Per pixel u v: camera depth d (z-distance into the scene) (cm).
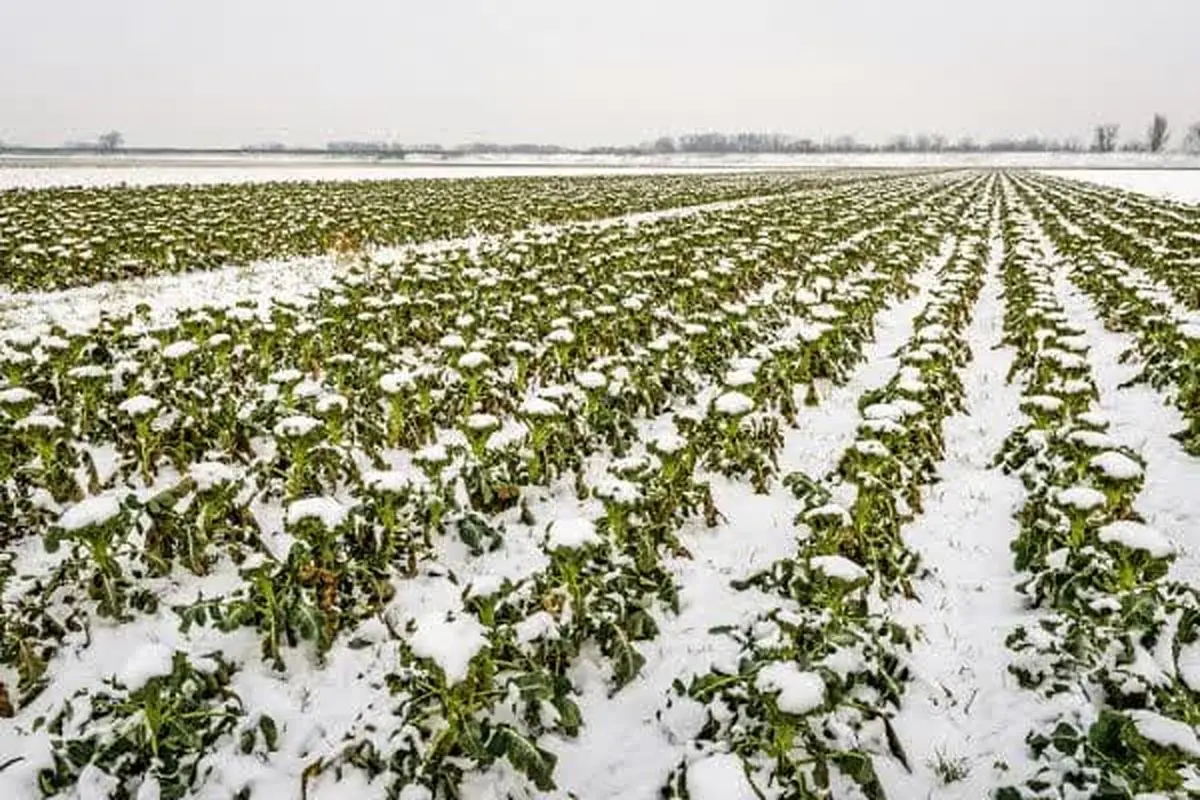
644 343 1348
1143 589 543
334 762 473
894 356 1262
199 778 468
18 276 1791
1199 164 12725
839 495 820
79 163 8225
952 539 766
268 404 930
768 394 1046
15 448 787
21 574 662
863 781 439
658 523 695
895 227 2788
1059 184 6322
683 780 428
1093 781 429
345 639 598
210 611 539
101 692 480
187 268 2125
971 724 528
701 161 14362
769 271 2003
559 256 1995
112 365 1105
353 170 8019
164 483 830
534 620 552
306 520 573
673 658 588
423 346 1355
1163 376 1116
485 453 796
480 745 442
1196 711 451
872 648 537
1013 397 1184
